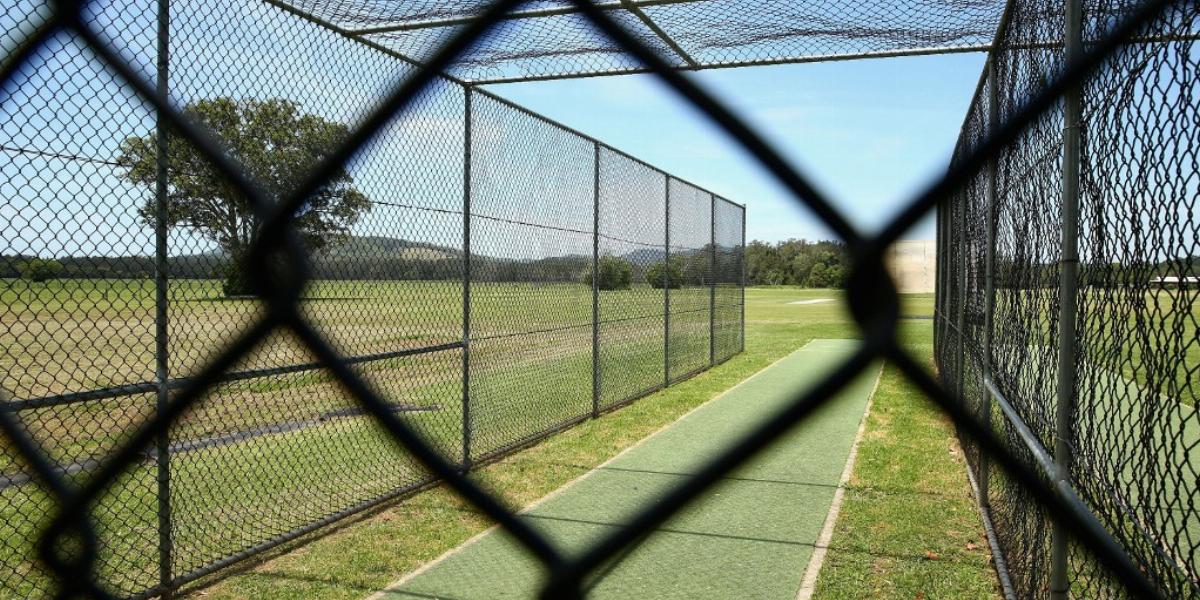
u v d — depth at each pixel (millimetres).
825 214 1551
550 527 4703
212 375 2236
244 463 5859
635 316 9875
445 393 7863
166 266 3615
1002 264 3857
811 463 6305
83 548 2404
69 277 3393
